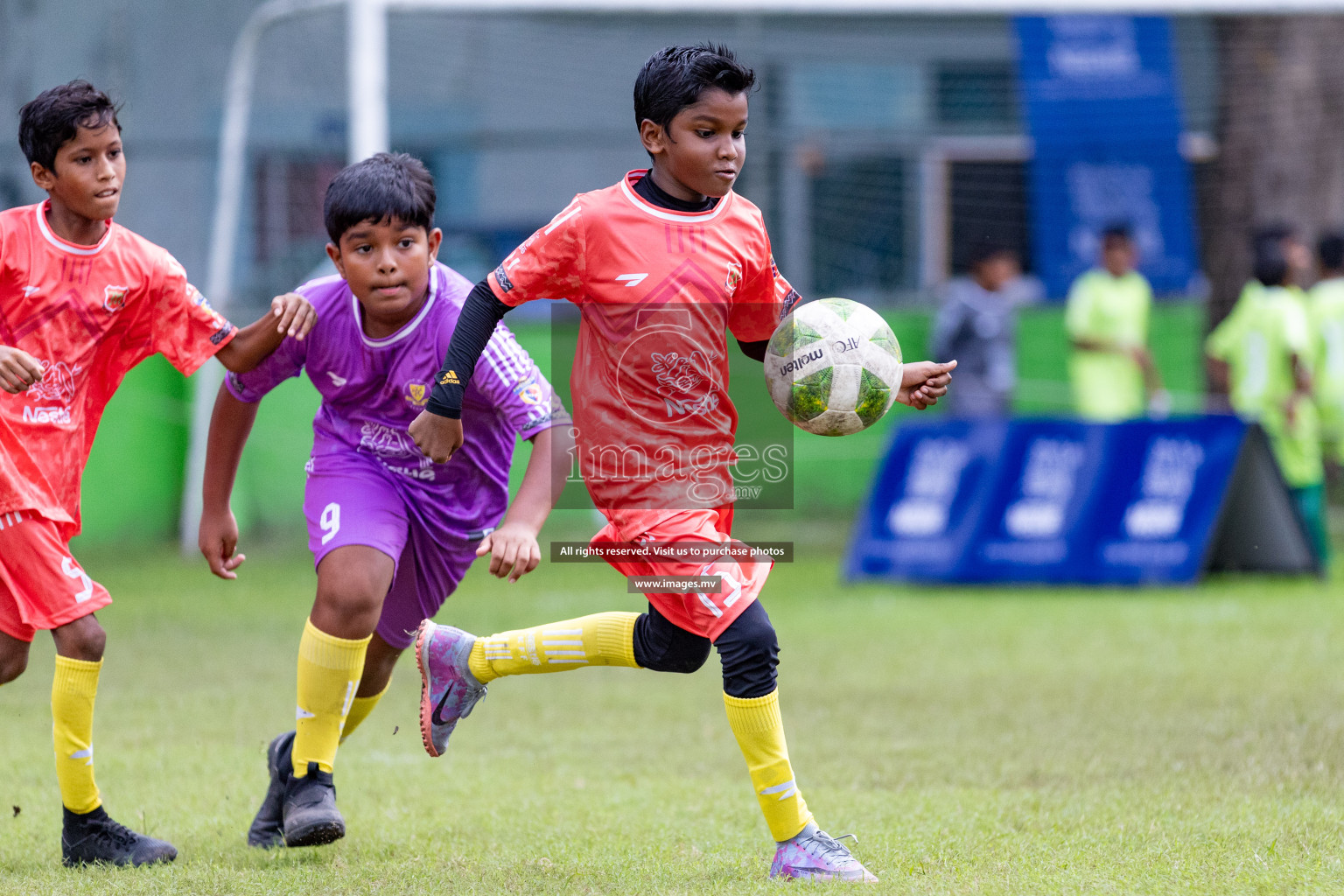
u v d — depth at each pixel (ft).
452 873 42.42
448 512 47.73
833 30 185.26
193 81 175.63
